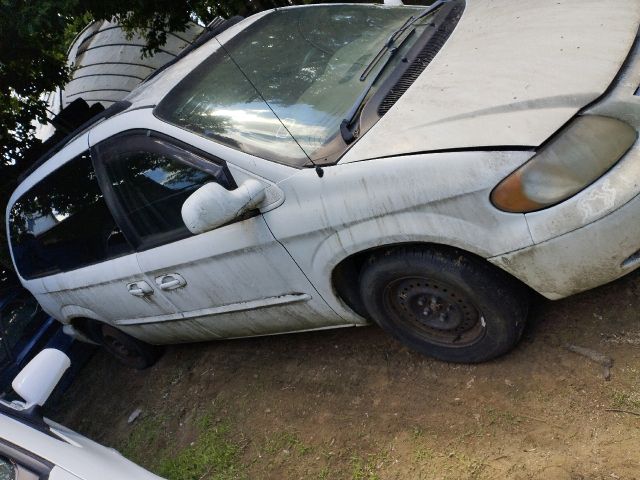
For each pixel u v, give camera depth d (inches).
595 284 81.3
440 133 83.3
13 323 197.9
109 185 126.8
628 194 72.0
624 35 86.4
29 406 90.0
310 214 93.8
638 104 75.9
